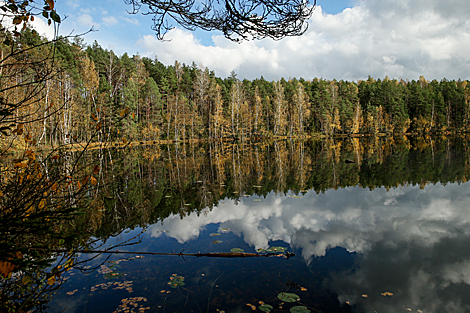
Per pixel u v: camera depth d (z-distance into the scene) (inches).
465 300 116.2
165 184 395.5
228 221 231.8
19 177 94.3
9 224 78.8
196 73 1779.0
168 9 98.7
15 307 100.5
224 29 106.9
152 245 180.9
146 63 1959.9
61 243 102.1
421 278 135.4
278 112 1752.0
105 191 348.8
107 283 131.5
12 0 76.7
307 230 207.2
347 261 154.6
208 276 138.9
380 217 234.2
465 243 176.6
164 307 111.8
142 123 1381.6
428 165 500.4
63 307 110.0
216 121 1571.1
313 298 118.9
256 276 138.5
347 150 885.2
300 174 467.5
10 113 83.2
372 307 112.3
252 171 510.3
